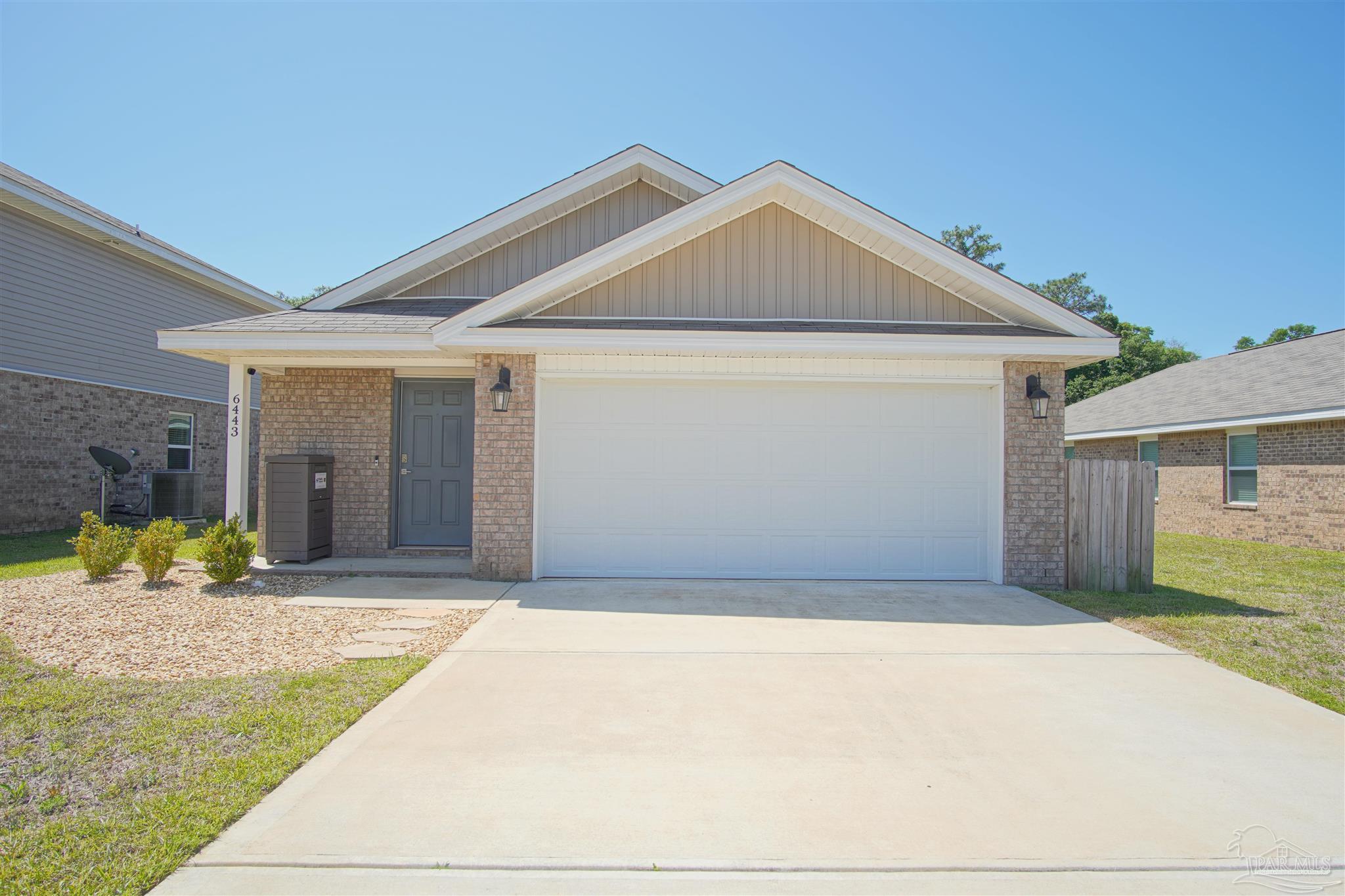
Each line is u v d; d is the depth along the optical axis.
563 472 8.61
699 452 8.64
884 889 2.74
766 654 5.66
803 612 7.01
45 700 4.43
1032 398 8.40
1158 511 17.80
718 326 8.27
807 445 8.66
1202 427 15.56
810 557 8.65
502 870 2.81
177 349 8.10
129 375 14.81
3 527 12.07
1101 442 20.64
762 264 8.61
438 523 9.90
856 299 8.65
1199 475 16.39
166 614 6.70
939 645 5.97
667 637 6.10
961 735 4.16
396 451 9.84
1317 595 8.39
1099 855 2.97
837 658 5.57
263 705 4.41
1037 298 8.07
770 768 3.71
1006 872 2.86
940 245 8.14
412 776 3.56
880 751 3.93
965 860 2.92
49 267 12.98
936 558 8.70
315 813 3.20
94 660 5.29
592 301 8.54
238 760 3.65
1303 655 5.80
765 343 7.76
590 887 2.72
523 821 3.17
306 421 9.77
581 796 3.40
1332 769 3.78
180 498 14.63
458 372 9.76
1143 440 18.53
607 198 10.51
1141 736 4.17
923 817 3.25
